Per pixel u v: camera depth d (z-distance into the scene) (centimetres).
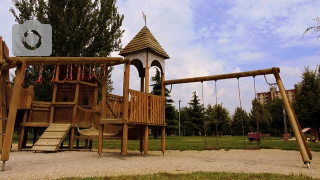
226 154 1020
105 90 894
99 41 2666
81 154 967
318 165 701
